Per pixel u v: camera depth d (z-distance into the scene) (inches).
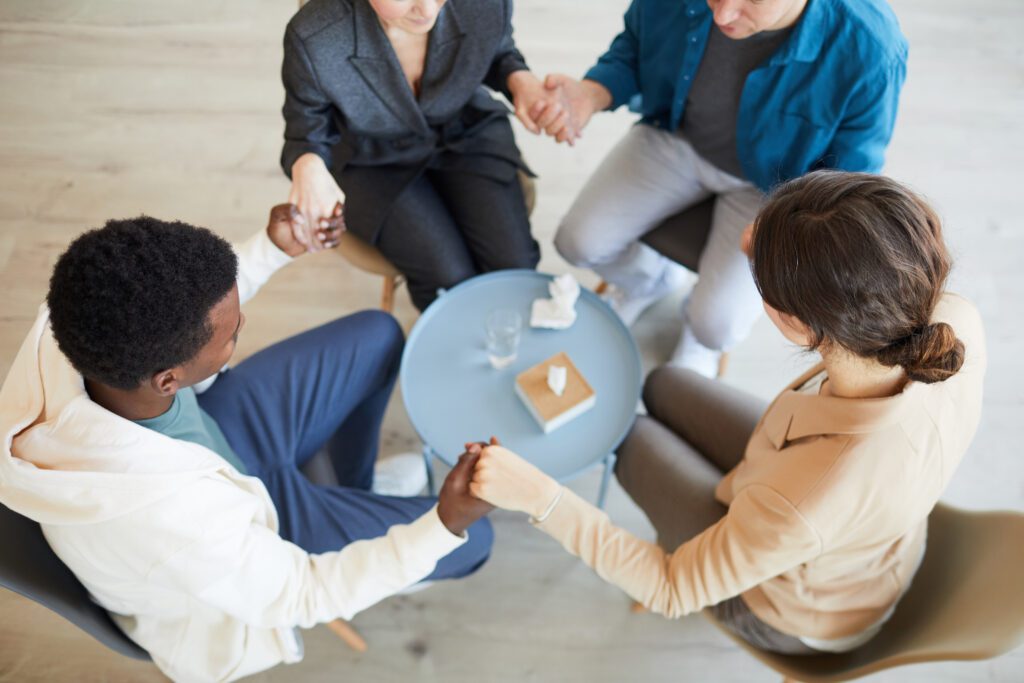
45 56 102.9
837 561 40.3
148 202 90.4
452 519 42.6
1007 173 94.6
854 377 34.9
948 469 37.7
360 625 66.9
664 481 54.3
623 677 65.2
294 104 59.7
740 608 47.6
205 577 35.8
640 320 85.5
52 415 34.4
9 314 81.8
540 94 63.4
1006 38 107.3
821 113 58.1
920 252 30.8
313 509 52.0
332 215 54.1
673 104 65.7
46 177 92.2
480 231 69.3
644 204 71.1
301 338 57.4
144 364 32.4
